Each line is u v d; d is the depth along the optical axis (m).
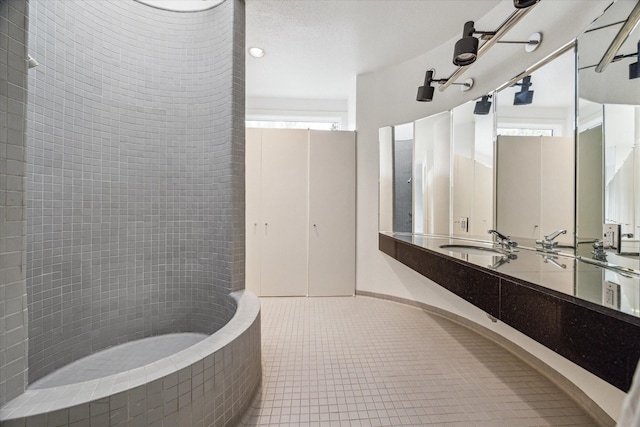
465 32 1.67
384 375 1.77
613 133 1.31
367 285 3.33
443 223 2.62
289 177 3.34
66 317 1.83
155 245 2.18
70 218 1.84
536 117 1.76
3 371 0.92
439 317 2.71
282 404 1.51
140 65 2.12
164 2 2.17
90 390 0.99
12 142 0.95
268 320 2.64
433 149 2.71
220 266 2.14
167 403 1.09
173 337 2.18
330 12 2.18
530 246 1.82
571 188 1.54
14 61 0.95
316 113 3.97
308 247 3.36
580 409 1.48
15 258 0.95
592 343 0.77
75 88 1.86
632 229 1.21
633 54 1.22
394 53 2.79
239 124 2.09
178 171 2.20
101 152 1.98
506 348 2.11
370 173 3.28
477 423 1.38
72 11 1.84
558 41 1.63
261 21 2.29
